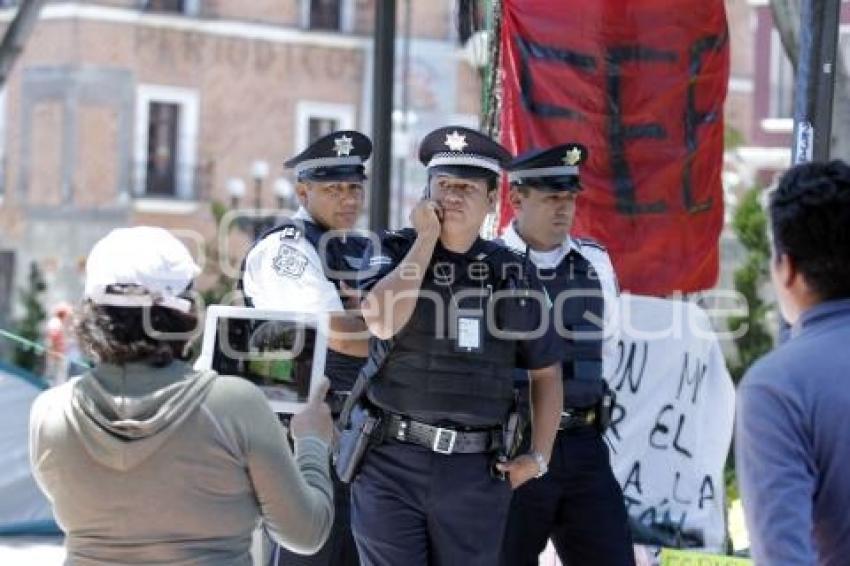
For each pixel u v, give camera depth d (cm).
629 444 1204
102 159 5625
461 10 1399
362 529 841
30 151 5641
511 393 840
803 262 561
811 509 538
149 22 5650
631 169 1255
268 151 5791
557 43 1251
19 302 5566
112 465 577
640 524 1196
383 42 1402
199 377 593
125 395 581
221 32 5731
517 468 852
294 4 5803
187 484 582
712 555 1143
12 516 1627
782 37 1634
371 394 840
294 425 653
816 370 545
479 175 824
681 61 1255
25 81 5650
